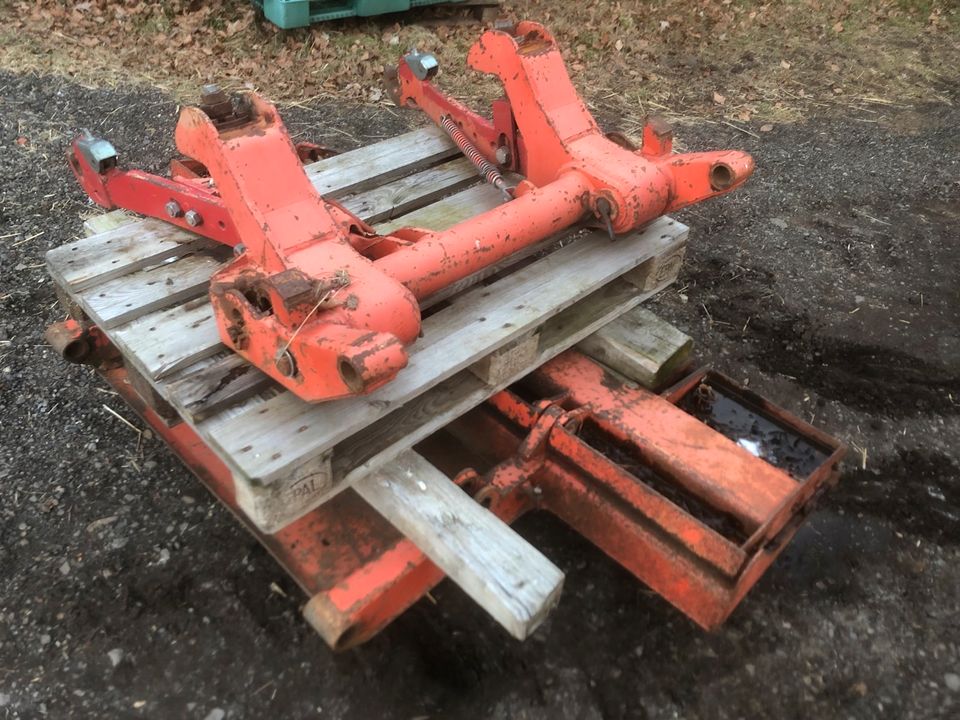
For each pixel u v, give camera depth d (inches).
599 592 100.3
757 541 78.5
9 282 135.8
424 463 81.5
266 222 76.3
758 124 211.8
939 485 117.8
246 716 85.6
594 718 88.2
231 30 211.8
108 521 102.3
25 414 114.9
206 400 75.5
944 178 193.0
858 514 112.7
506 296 91.7
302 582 84.9
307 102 197.0
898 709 91.4
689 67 234.8
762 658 95.1
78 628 91.4
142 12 213.5
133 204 100.0
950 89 237.3
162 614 93.3
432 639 93.8
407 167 117.3
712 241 164.2
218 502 105.4
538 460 89.9
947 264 162.9
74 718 84.2
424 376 80.1
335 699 87.6
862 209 178.7
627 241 102.0
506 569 71.1
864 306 149.9
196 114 76.5
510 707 88.4
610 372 100.8
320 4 211.3
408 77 123.6
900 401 130.8
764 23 258.5
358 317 70.9
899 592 103.6
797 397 130.3
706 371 103.8
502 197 112.8
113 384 107.4
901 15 271.4
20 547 98.7
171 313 87.0
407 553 80.7
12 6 210.1
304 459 71.9
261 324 70.4
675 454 88.0
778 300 149.5
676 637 96.3
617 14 246.4
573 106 102.2
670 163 97.8
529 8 242.4
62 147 169.9
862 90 233.6
